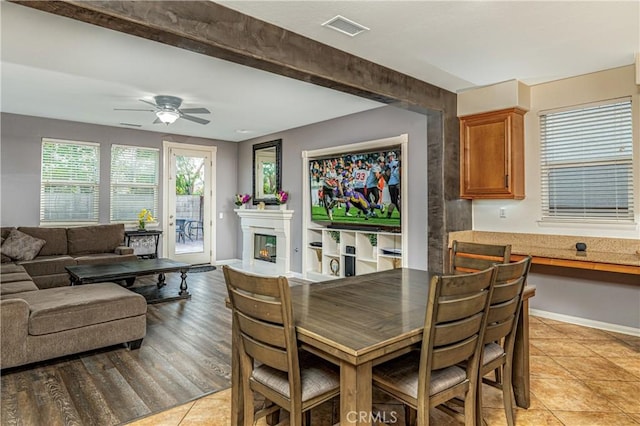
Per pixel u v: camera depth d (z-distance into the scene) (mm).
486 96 4328
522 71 3865
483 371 1978
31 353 2877
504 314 1957
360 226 5664
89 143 6402
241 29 2662
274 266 7086
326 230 6039
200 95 4715
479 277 1675
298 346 1732
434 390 1715
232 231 8266
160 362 3086
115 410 2367
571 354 3244
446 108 4434
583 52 3369
